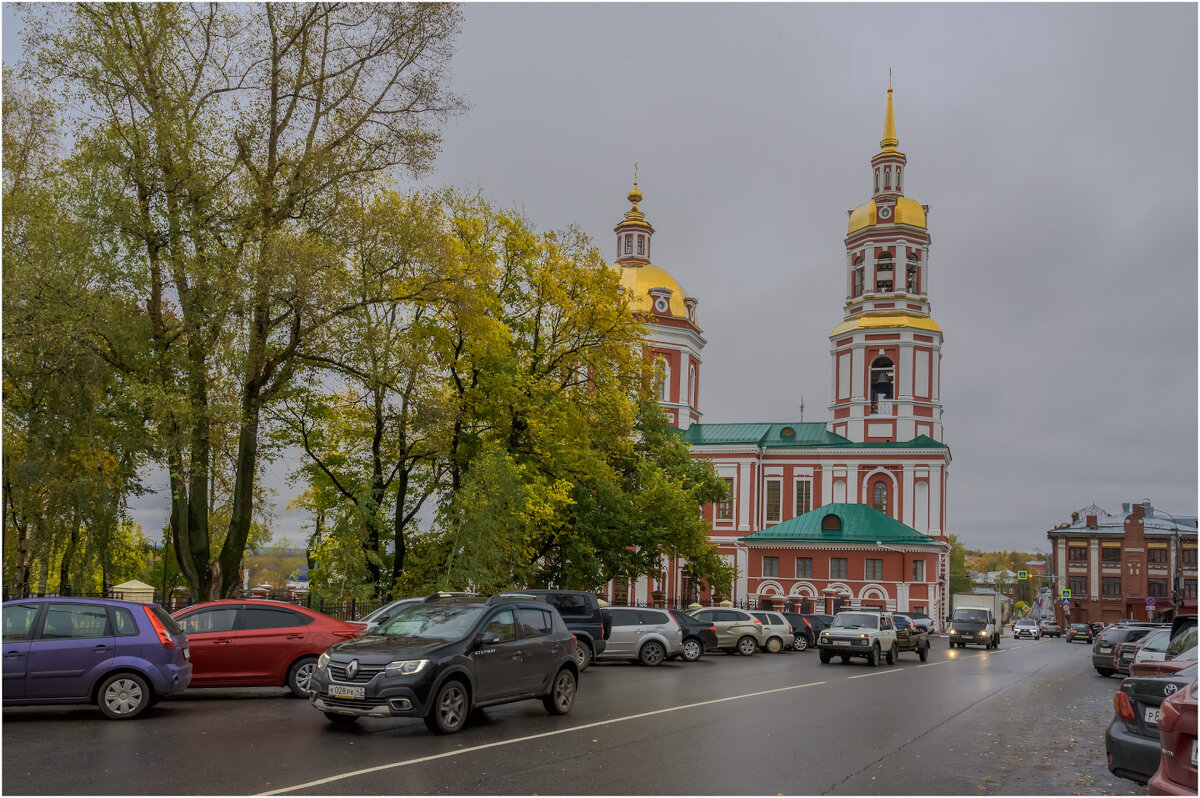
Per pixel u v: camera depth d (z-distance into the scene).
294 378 26.55
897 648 32.84
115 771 9.66
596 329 35.75
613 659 30.89
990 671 29.45
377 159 26.19
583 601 25.31
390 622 14.20
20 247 22.12
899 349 64.94
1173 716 7.62
